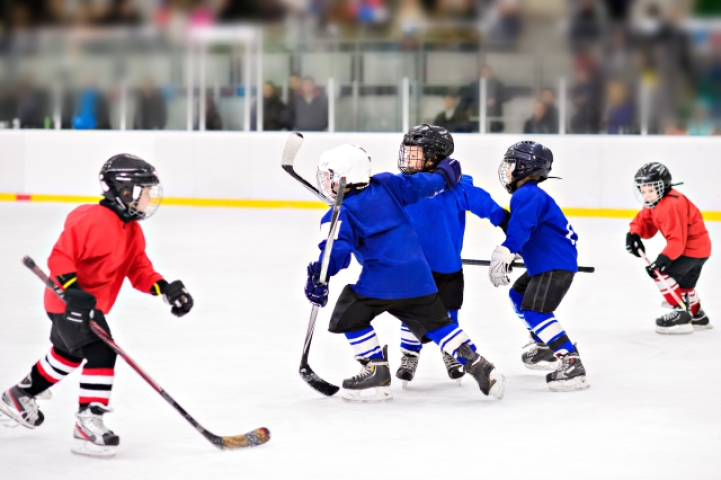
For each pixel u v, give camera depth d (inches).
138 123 1207.6
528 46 1111.0
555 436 297.6
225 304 555.5
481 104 1121.4
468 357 333.1
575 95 1102.4
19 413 289.6
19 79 1227.9
